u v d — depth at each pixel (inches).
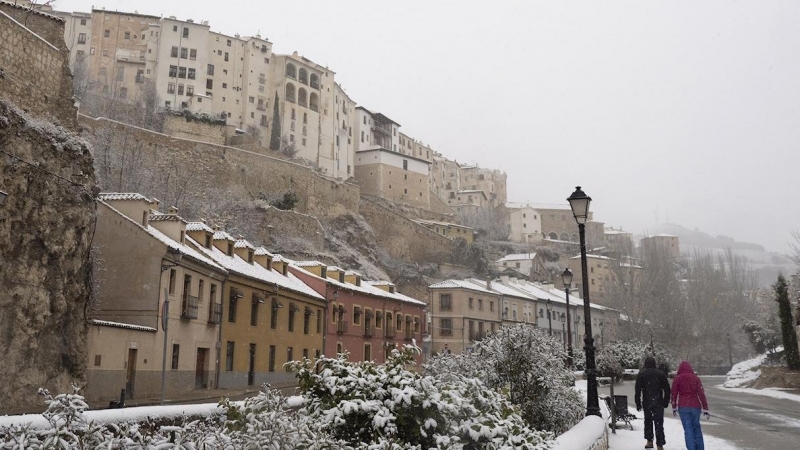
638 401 523.8
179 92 3720.5
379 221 3666.3
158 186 2586.1
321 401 271.7
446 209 5073.8
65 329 810.2
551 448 286.5
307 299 1585.9
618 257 2915.8
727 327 2770.7
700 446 447.5
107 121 2532.0
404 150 5442.9
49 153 821.2
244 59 3998.5
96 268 1031.0
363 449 239.3
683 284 3238.2
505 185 6683.1
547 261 4921.3
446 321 2428.6
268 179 3120.1
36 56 855.1
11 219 743.1
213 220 2596.0
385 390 263.9
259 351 1343.5
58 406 175.8
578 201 578.2
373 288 2050.9
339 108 4493.1
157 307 1001.5
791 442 544.4
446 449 246.1
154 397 957.8
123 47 3794.3
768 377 1494.8
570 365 815.1
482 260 3954.2
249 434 200.8
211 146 2913.4
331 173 4244.6
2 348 716.0
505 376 530.6
